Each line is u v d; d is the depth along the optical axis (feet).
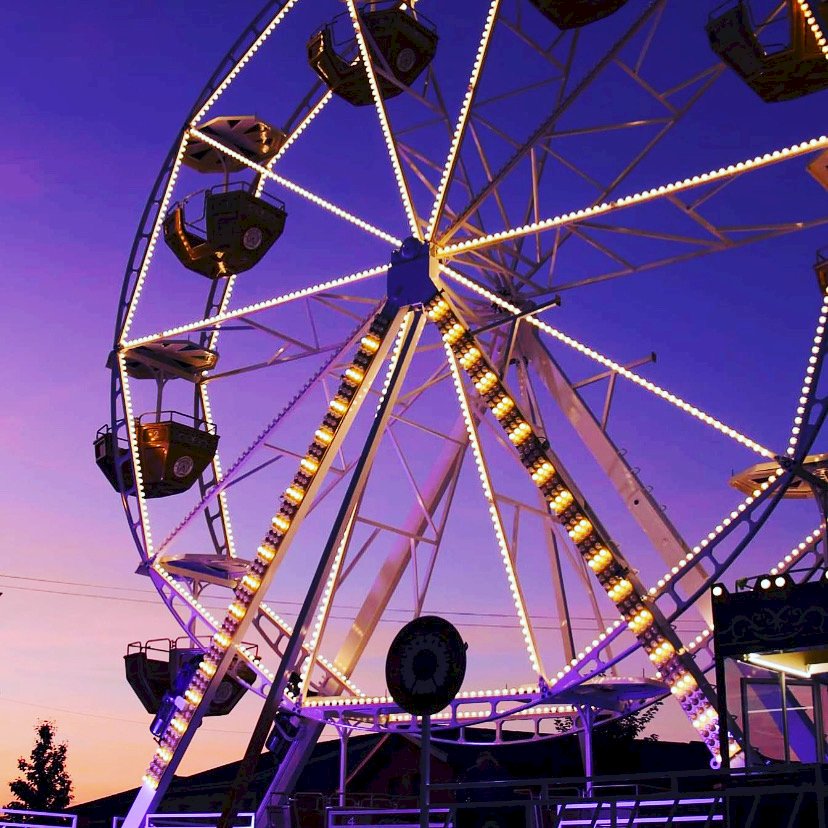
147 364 101.35
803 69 74.28
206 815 84.94
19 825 92.43
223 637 88.84
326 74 97.55
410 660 44.06
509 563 77.77
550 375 86.43
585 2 81.92
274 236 100.94
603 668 71.72
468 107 82.79
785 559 69.51
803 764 37.58
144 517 97.55
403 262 84.17
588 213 76.84
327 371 90.89
